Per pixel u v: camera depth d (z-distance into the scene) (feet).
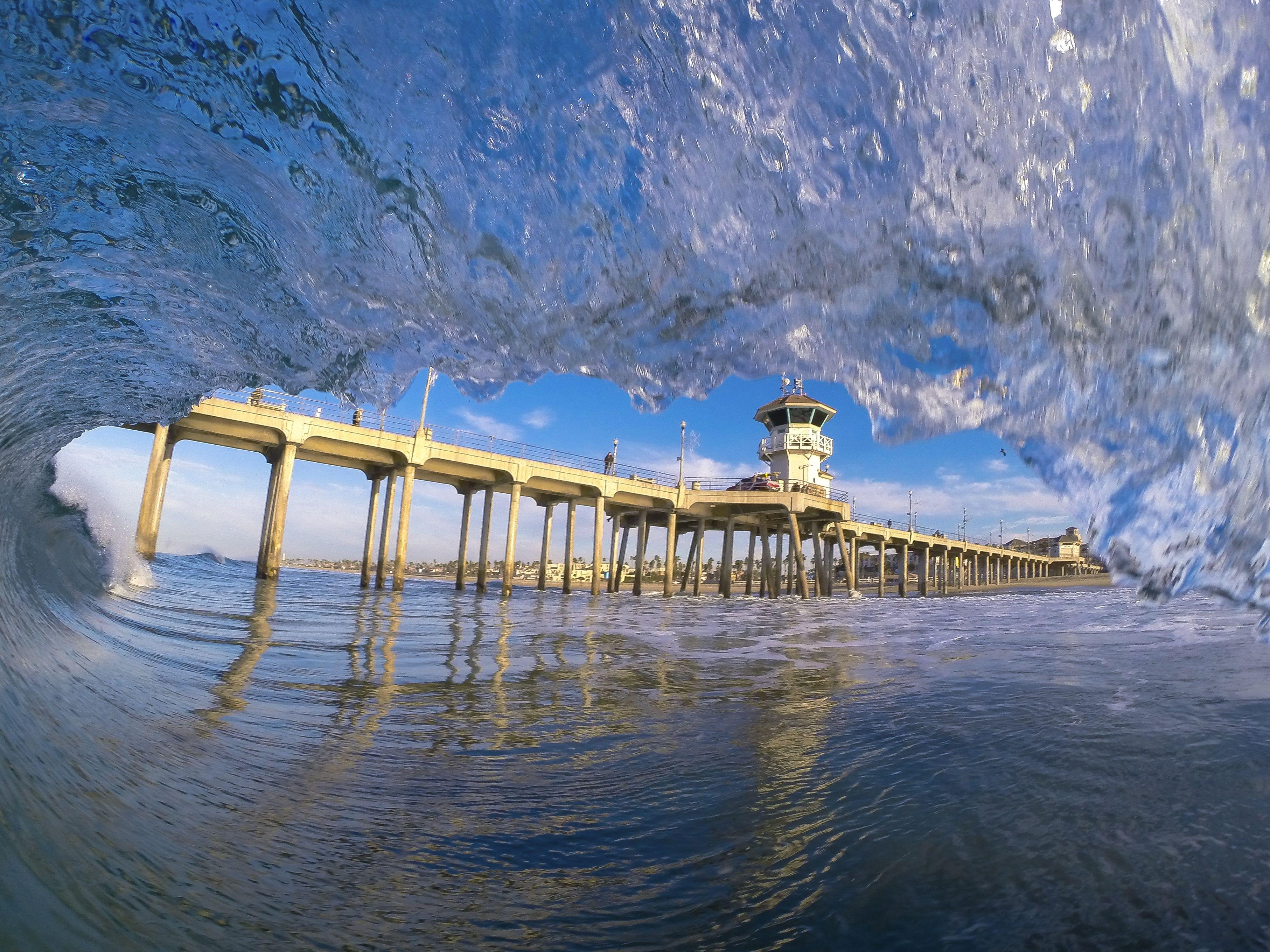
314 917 5.26
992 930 5.53
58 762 6.17
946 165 9.01
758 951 5.31
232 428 74.84
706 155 9.66
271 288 11.99
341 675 18.60
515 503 95.14
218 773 8.39
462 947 5.20
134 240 9.84
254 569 122.72
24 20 6.98
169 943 4.09
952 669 22.06
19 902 3.63
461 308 12.40
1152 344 8.75
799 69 8.88
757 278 10.77
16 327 10.14
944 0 8.10
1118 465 9.41
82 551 30.32
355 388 15.52
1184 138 7.70
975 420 10.73
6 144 7.91
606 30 8.71
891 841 7.53
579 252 10.84
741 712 15.47
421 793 9.14
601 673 22.00
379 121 9.20
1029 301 9.46
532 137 9.61
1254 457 8.00
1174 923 5.55
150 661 15.30
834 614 62.18
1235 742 11.25
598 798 9.27
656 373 12.75
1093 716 13.62
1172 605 51.72
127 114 8.21
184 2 7.61
